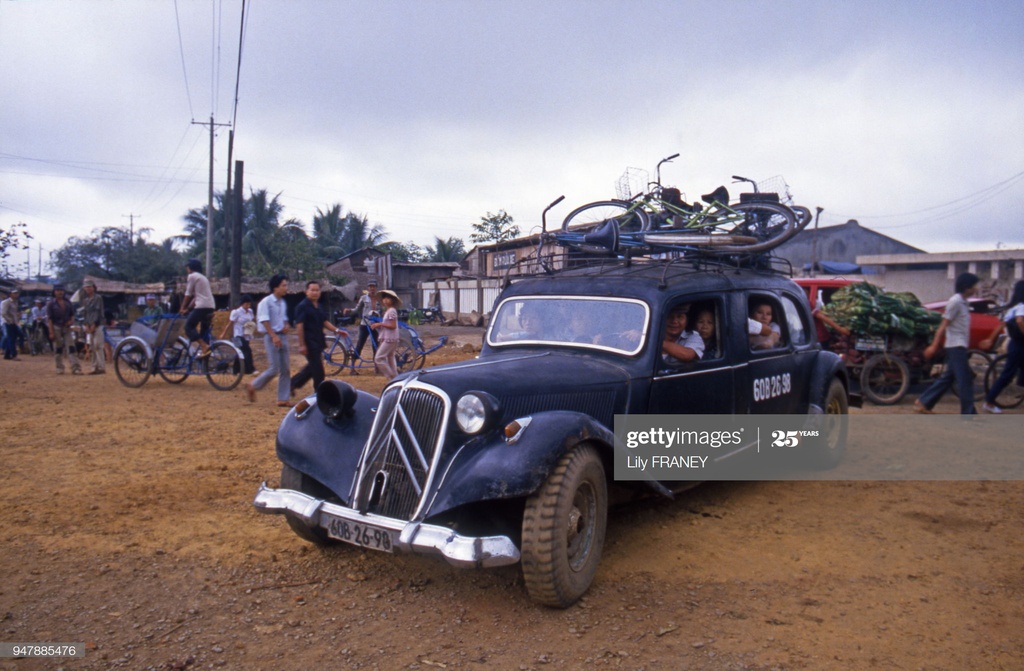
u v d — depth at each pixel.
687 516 5.33
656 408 4.69
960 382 8.78
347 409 4.44
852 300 10.22
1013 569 4.34
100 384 12.07
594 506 3.98
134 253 53.47
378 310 14.82
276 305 9.61
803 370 6.34
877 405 9.96
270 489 4.19
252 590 4.06
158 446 7.30
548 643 3.47
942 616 3.74
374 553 4.59
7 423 8.38
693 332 5.20
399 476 3.84
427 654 3.37
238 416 8.95
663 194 8.12
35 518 5.12
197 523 5.11
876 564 4.43
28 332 20.36
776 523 5.18
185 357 11.79
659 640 3.49
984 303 11.81
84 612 3.77
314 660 3.32
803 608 3.84
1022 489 6.00
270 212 44.66
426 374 4.02
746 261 6.32
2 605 3.83
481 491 3.56
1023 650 3.39
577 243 6.11
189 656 3.34
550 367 4.34
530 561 3.62
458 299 38.19
